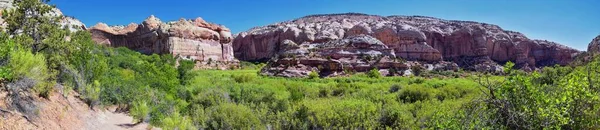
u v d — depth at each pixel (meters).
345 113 12.59
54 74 10.66
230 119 12.07
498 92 5.82
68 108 9.73
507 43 137.75
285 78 56.00
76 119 9.38
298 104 14.53
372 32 126.69
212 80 33.47
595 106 5.39
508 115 5.58
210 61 102.12
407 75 69.69
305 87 31.83
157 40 101.25
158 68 24.80
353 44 78.25
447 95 22.42
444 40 135.50
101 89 13.50
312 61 64.25
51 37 13.39
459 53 133.38
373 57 73.75
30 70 8.33
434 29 139.38
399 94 23.53
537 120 5.39
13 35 12.88
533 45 143.00
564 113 5.16
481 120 5.65
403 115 12.50
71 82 12.46
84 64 14.55
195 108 14.23
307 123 12.51
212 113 12.80
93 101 11.79
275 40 137.50
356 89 32.38
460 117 6.12
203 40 110.19
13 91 7.44
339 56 73.44
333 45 83.25
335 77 60.62
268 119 12.84
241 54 143.38
